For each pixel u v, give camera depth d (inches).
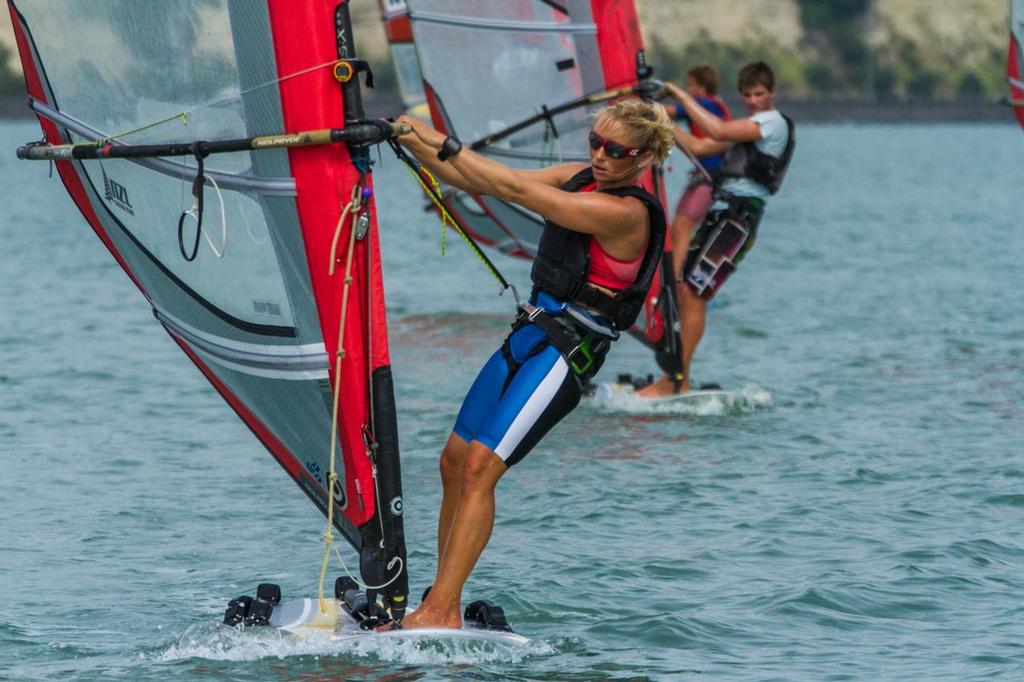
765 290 2413.9
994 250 3144.7
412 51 2142.0
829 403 1438.2
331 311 711.1
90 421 1339.8
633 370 1668.3
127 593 841.5
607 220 710.5
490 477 730.8
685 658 729.0
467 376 1574.8
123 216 775.1
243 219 719.7
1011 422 1331.2
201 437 1282.0
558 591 838.5
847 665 718.5
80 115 767.1
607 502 1045.2
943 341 1835.6
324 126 685.9
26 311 2055.9
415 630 729.6
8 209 4264.3
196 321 773.9
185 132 725.9
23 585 852.6
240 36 695.7
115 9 729.0
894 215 4202.8
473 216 1876.2
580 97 1589.6
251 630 748.6
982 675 703.7
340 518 756.6
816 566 887.1
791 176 6200.8
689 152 1488.7
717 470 1147.3
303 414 744.3
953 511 1017.5
